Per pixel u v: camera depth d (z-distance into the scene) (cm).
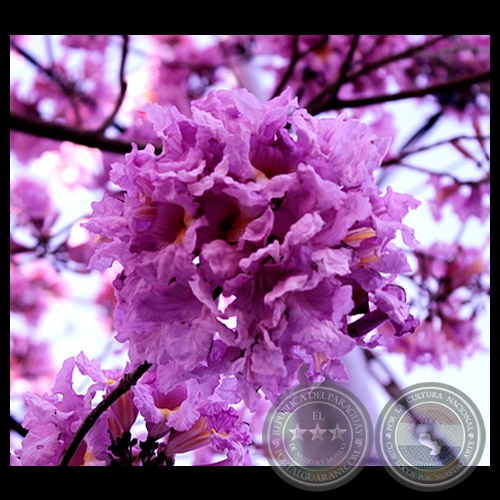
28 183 199
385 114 204
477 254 192
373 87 204
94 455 79
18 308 202
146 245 71
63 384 81
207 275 70
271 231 70
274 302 69
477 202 193
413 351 187
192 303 71
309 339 69
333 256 69
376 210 73
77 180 203
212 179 69
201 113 71
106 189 204
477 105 201
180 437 80
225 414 81
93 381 80
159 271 70
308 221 69
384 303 72
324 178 70
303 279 69
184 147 71
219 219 70
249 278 69
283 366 69
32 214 196
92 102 202
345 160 71
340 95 204
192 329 70
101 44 197
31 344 201
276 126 71
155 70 204
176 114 72
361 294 72
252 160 71
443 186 194
